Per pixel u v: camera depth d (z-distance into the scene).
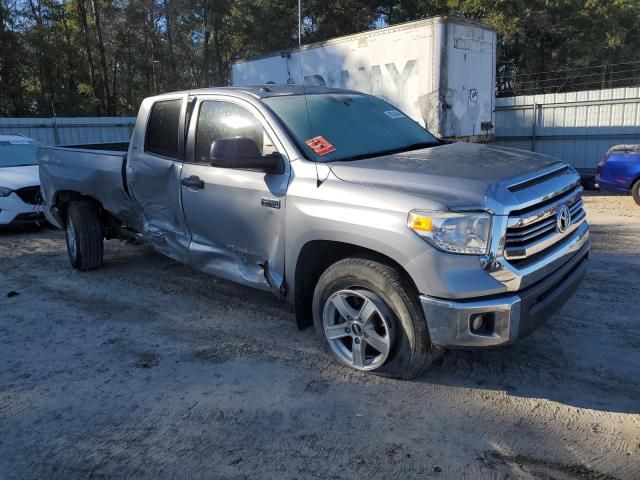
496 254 3.11
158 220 5.28
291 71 13.58
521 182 3.34
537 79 31.12
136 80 39.41
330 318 3.81
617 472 2.74
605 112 15.20
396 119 4.87
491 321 3.17
